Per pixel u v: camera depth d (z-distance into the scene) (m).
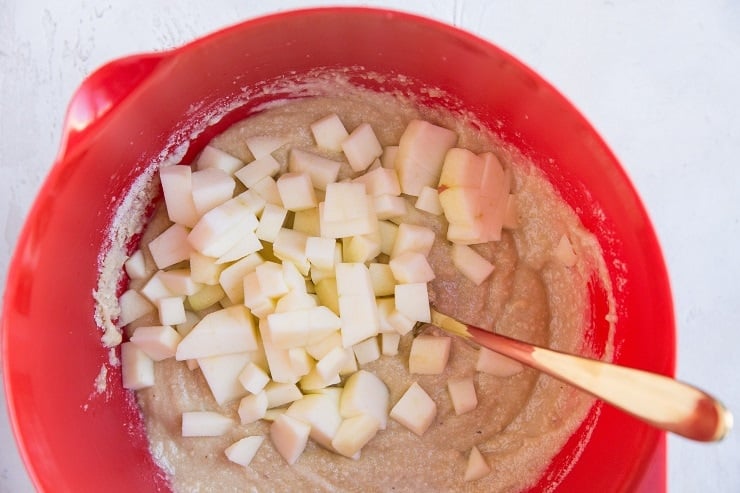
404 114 0.38
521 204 0.37
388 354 0.37
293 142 0.38
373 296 0.36
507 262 0.38
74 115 0.31
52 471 0.32
